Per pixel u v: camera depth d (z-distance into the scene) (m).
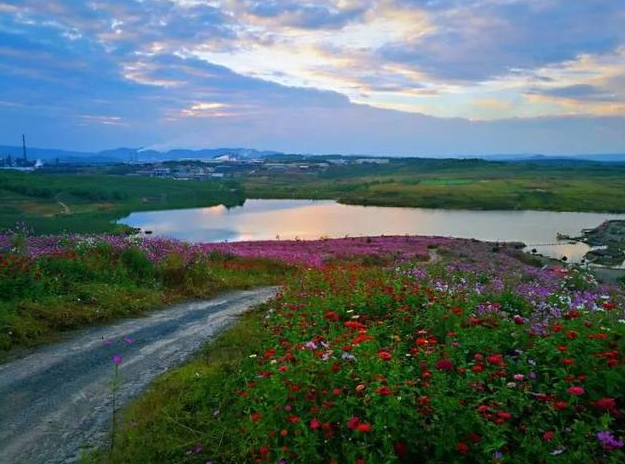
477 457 5.10
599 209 120.69
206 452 6.62
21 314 12.51
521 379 5.80
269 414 5.94
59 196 125.94
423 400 5.42
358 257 34.41
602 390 5.86
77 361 10.55
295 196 166.75
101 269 17.88
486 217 106.31
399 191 160.75
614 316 8.34
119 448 6.84
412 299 10.51
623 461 4.75
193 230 81.56
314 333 9.33
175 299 17.61
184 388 8.74
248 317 14.82
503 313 8.91
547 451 4.98
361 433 5.32
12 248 17.56
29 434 7.37
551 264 43.50
